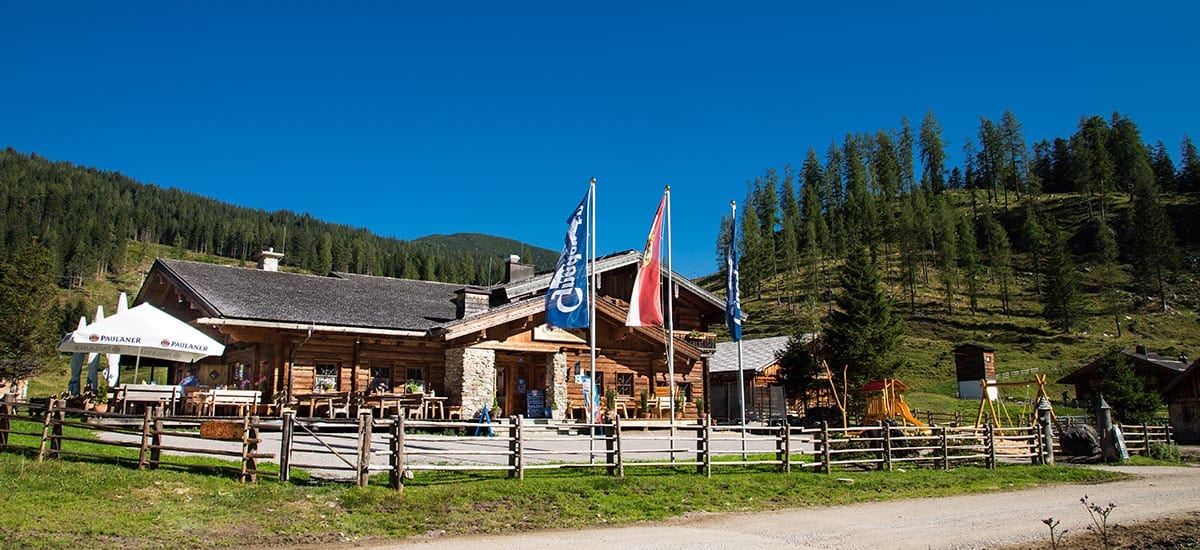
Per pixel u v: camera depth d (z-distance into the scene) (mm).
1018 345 82625
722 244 144625
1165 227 99188
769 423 38750
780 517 13375
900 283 109625
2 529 9422
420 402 23547
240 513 11227
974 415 48094
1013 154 151250
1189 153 142125
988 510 14562
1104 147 139375
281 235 195375
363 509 11828
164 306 31031
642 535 11484
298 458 16078
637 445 22344
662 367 30797
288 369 24516
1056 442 26938
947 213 123250
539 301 26438
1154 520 13648
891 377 41750
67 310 88938
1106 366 43500
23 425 17922
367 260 182500
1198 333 82938
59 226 155375
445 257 193625
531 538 11055
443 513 12078
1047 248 104000
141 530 10047
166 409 20141
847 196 150000
